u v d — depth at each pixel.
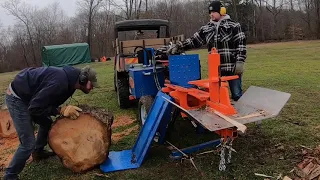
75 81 3.63
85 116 3.86
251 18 44.31
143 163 4.09
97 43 42.22
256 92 4.10
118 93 7.09
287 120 5.39
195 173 3.73
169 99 4.11
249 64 14.92
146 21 8.13
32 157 4.40
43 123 4.13
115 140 5.09
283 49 23.98
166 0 44.00
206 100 3.89
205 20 43.50
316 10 41.72
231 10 43.56
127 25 8.05
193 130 5.20
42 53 25.27
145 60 6.18
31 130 3.71
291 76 10.23
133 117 6.39
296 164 3.76
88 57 25.78
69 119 3.83
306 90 7.76
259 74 11.23
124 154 4.37
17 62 37.97
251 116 3.50
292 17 45.69
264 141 4.49
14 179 3.72
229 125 3.24
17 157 3.66
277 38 43.41
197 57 4.59
